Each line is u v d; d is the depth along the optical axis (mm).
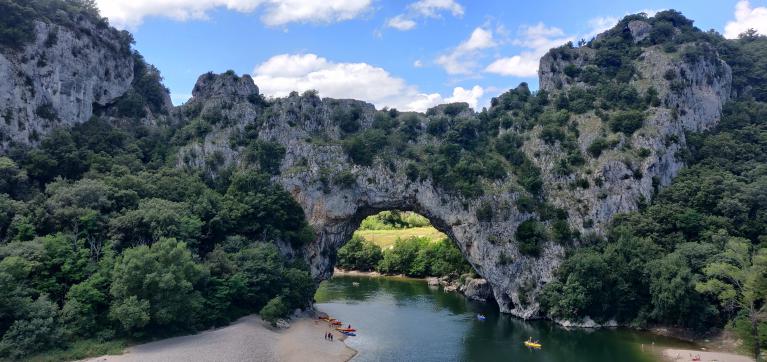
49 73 115812
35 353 67875
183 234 95062
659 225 110812
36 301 71500
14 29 110562
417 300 143375
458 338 99625
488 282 132375
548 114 138625
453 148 133125
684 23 167375
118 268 79000
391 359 84938
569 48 161000
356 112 143625
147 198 102875
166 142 135125
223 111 138000
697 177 120875
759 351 74562
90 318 76250
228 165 129375
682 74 142125
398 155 134000
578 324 107750
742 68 164250
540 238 118875
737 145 128625
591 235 117625
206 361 72438
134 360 70062
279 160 130000
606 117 133000
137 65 152875
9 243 80438
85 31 130000
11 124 104625
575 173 125438
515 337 100188
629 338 97250
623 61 150875
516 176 128625
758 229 104562
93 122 125812
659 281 98062
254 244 109000
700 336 95125
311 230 122000
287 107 137625
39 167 103000
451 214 126438
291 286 108562
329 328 105375
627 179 121438
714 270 82250
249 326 93188
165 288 79375
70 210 88250
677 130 129875
